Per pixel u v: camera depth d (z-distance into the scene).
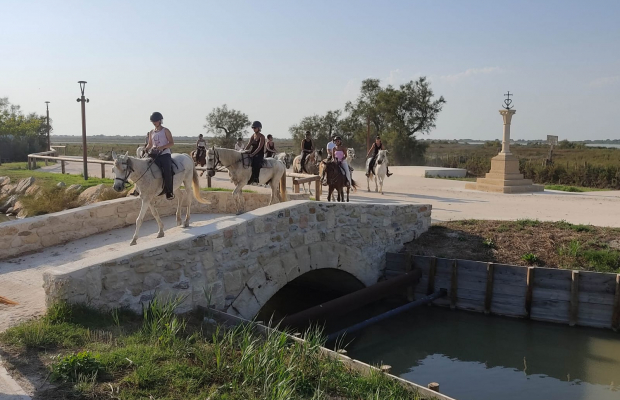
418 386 6.42
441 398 6.16
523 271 11.91
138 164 10.31
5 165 40.00
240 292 9.58
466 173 38.56
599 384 9.06
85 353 5.52
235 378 5.70
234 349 6.52
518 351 10.55
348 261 12.48
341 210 12.18
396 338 11.29
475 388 8.95
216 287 9.00
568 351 10.45
